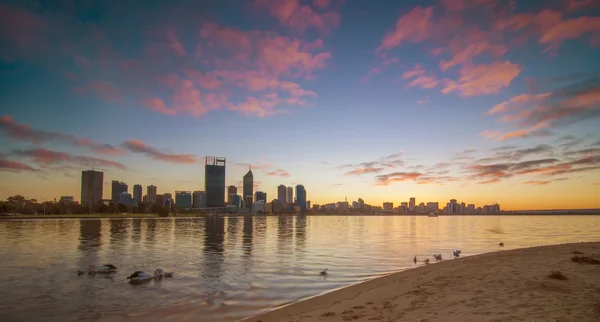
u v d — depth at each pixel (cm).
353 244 6206
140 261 3881
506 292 1805
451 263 3331
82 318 1842
